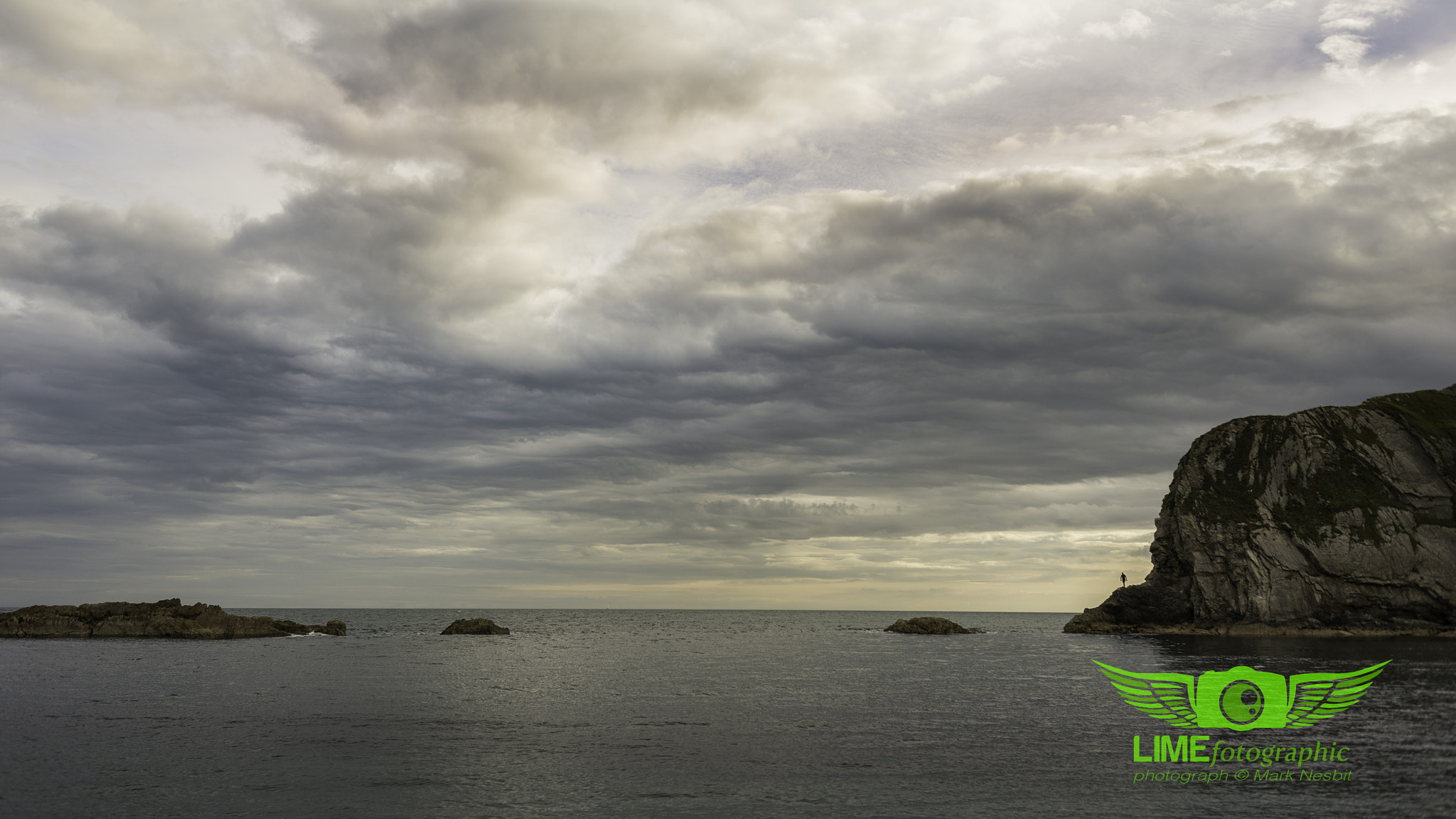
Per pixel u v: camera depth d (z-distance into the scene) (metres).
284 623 150.38
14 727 50.22
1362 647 110.25
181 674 79.69
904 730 50.84
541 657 109.12
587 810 33.09
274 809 33.12
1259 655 96.94
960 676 83.56
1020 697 66.50
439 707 59.66
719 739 47.62
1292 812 32.50
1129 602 155.88
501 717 55.34
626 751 44.25
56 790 35.75
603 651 122.19
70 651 106.94
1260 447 155.25
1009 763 41.25
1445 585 133.38
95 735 47.81
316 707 58.88
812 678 83.00
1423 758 41.31
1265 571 139.62
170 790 35.84
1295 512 144.38
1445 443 148.38
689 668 94.69
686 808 33.44
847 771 39.47
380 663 95.75
